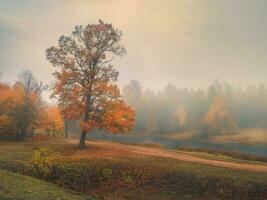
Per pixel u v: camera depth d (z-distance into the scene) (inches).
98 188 1238.9
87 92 1824.6
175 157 1644.9
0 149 1860.2
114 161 1408.7
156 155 1690.5
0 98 2613.2
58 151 1765.5
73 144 2060.8
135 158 1534.2
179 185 1182.9
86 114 1843.0
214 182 1144.2
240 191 1080.8
